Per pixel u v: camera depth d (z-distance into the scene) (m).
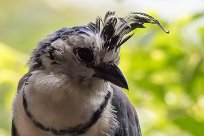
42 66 1.85
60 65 1.84
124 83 1.84
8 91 2.11
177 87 2.05
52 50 1.84
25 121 1.84
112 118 1.86
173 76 2.05
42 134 1.84
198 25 2.03
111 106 1.86
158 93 2.06
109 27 1.84
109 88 1.86
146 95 2.06
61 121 1.83
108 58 1.84
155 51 2.05
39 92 1.83
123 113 1.88
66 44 1.84
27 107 1.84
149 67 2.05
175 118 2.01
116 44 1.84
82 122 1.84
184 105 2.05
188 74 2.04
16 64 2.10
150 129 2.05
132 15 1.85
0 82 2.09
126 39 1.84
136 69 2.06
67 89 1.83
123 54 2.05
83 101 1.84
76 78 1.84
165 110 2.06
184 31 2.03
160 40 2.04
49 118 1.83
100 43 1.84
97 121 1.84
